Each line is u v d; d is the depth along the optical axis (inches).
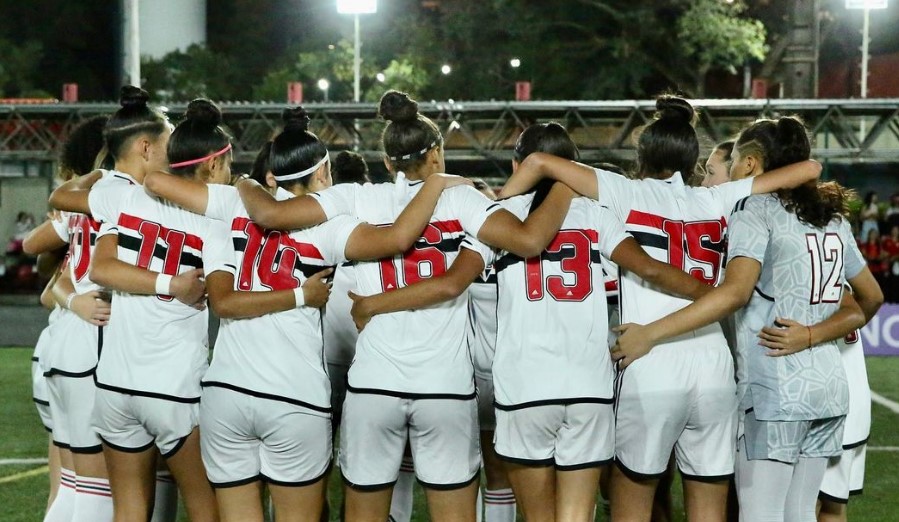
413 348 200.2
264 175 246.1
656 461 203.5
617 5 1397.6
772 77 1419.8
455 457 203.9
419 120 206.7
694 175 249.8
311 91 1533.0
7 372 593.0
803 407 196.2
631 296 207.8
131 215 209.5
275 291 198.8
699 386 202.4
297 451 200.8
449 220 203.2
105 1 1680.6
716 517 208.7
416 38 1510.8
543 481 206.4
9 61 1535.4
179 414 207.5
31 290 1043.9
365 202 206.5
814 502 206.2
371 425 201.5
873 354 687.1
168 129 223.3
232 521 205.5
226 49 1813.5
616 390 207.0
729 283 195.3
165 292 204.7
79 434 218.8
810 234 200.8
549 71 1437.0
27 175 1055.6
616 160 902.4
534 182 203.3
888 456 383.6
